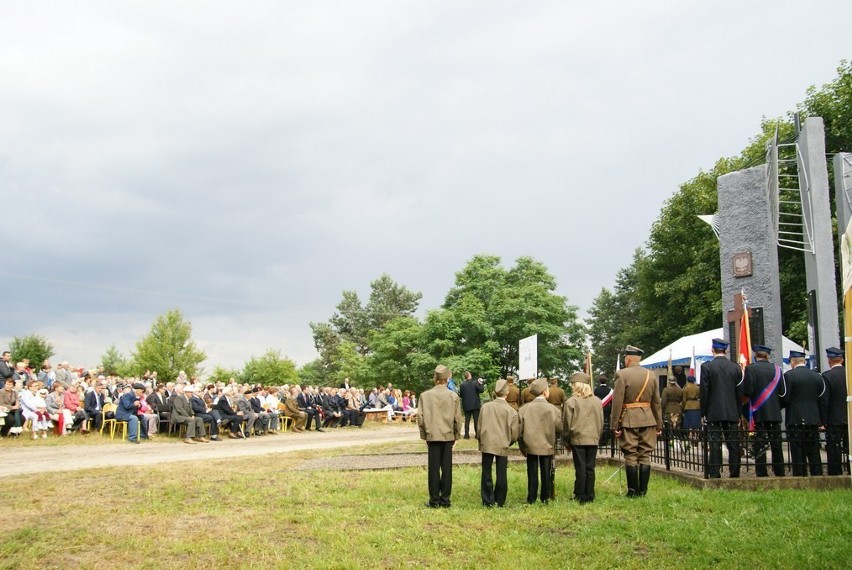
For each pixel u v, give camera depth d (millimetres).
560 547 7906
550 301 54094
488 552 7672
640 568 7051
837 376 11703
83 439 21016
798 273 33125
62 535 8336
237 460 16422
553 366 55219
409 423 38438
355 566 7086
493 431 10547
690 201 43844
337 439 24609
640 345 55312
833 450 11641
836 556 7168
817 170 19281
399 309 88938
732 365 11773
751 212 19922
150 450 19094
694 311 43062
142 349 58406
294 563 7250
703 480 11172
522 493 11828
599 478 13422
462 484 12836
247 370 79375
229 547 7852
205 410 23156
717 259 40344
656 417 10883
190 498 10891
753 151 38531
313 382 88250
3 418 19594
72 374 24625
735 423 11656
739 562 7105
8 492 11227
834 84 33438
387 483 12711
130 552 7637
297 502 10602
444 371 10688
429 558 7453
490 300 55188
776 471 11758
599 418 10797
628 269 86062
